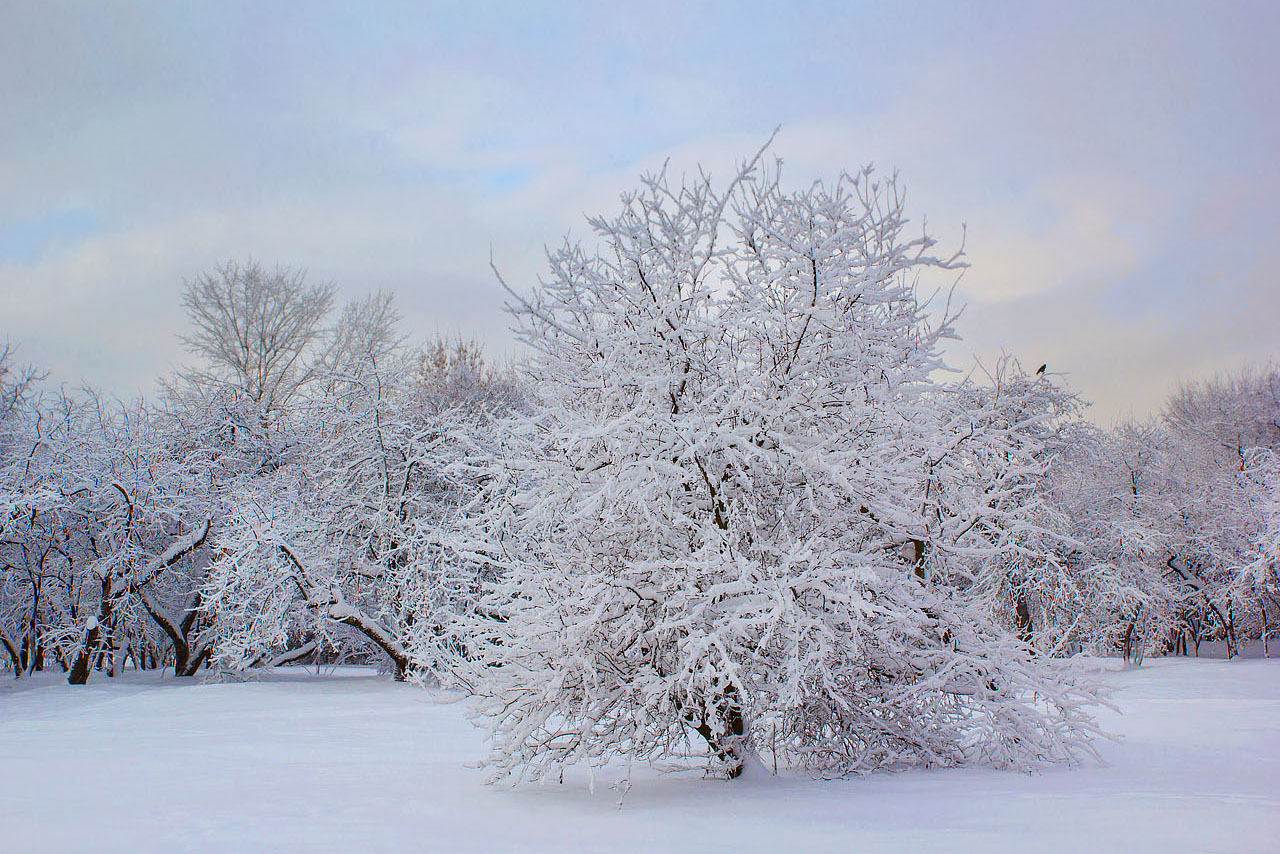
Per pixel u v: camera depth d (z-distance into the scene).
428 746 10.66
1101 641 22.53
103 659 24.20
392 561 21.81
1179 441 37.06
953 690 8.22
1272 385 38.22
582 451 8.20
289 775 8.30
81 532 23.09
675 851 4.86
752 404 7.96
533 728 7.25
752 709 7.54
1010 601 20.92
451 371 34.50
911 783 7.27
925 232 8.68
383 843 5.18
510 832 5.55
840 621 7.53
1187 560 29.78
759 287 8.79
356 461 21.59
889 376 8.59
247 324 35.53
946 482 9.05
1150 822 5.20
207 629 23.02
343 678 23.67
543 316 8.55
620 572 7.65
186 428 25.59
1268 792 6.32
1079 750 8.78
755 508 7.89
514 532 8.57
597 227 8.57
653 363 8.43
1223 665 23.19
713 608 7.25
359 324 36.00
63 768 8.75
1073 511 23.69
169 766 8.92
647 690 7.13
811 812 6.03
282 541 18.92
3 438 22.88
